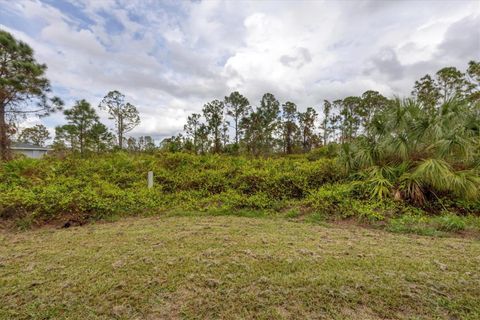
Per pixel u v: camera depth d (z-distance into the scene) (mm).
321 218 4004
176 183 6184
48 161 7430
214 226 3576
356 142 5758
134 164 7523
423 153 4977
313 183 5414
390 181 4594
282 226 3592
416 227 3391
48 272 2129
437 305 1646
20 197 4090
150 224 3748
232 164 7617
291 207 4605
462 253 2504
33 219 3789
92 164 7270
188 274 2072
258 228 3471
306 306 1653
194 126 23766
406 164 4758
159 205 4777
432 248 2662
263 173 5711
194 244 2777
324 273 2072
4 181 5520
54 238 3113
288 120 26141
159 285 1910
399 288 1832
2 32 12039
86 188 4953
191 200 5086
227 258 2387
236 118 24625
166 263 2279
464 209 3996
